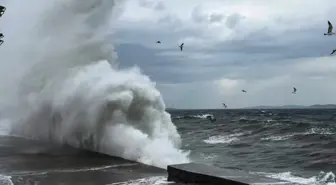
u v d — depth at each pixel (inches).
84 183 335.0
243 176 321.4
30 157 480.7
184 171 339.9
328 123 1503.4
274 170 470.0
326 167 486.6
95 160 459.2
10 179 347.3
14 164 430.6
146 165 428.5
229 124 1413.6
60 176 365.1
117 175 371.9
